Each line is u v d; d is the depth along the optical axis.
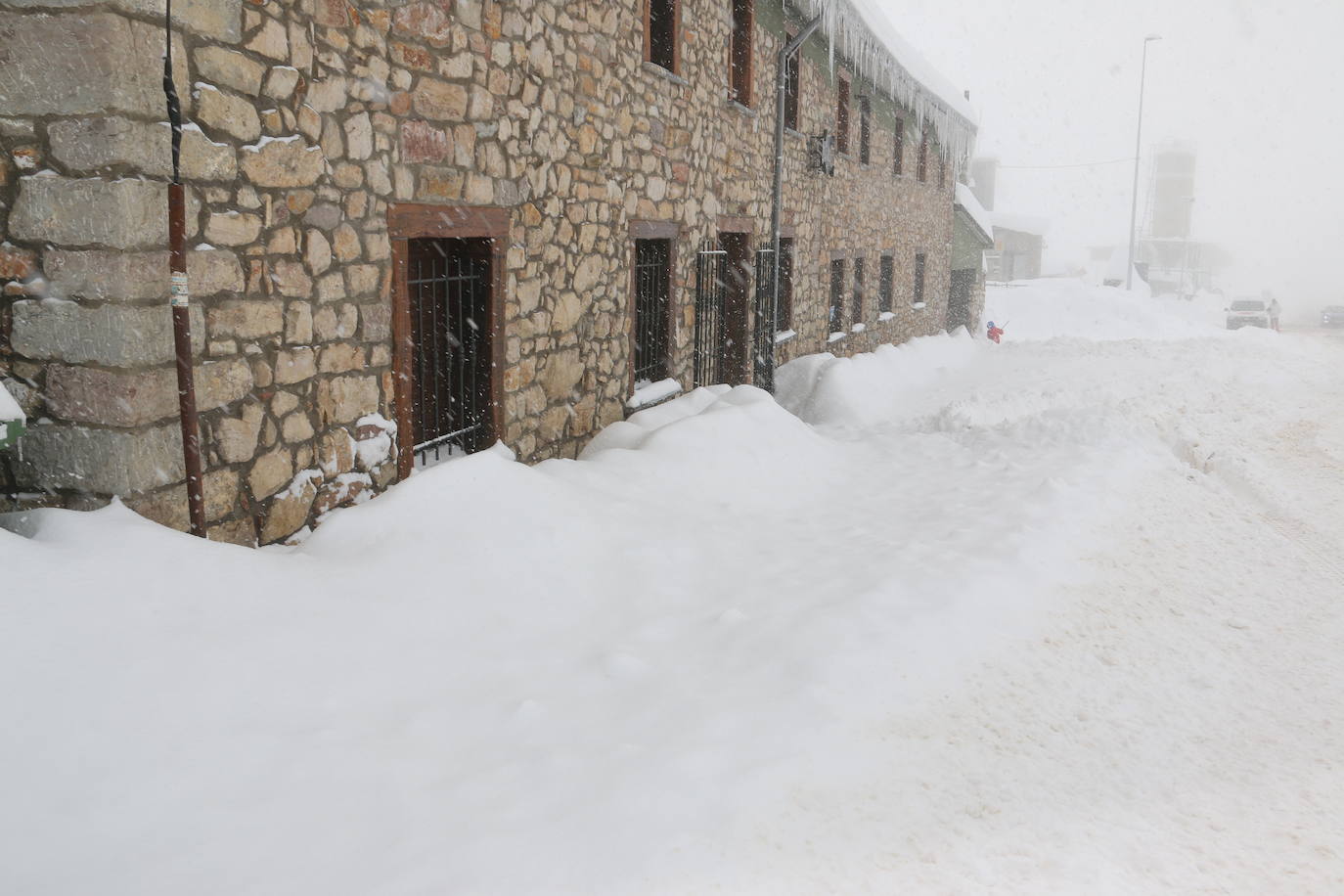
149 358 3.11
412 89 4.31
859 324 14.32
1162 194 50.66
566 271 5.99
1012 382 12.69
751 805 2.51
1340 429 8.90
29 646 2.47
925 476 7.06
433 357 5.16
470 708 2.93
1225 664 3.90
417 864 2.14
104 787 2.20
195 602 2.90
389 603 3.44
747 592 4.24
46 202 3.01
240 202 3.41
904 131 15.98
